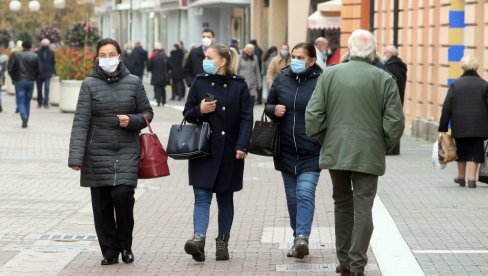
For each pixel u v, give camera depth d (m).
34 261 19.23
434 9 50.16
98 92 18.86
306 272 18.08
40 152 40.97
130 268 18.56
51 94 74.00
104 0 135.00
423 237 21.56
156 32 140.62
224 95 19.19
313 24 71.00
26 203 27.16
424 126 49.69
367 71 17.08
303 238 18.91
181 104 78.19
